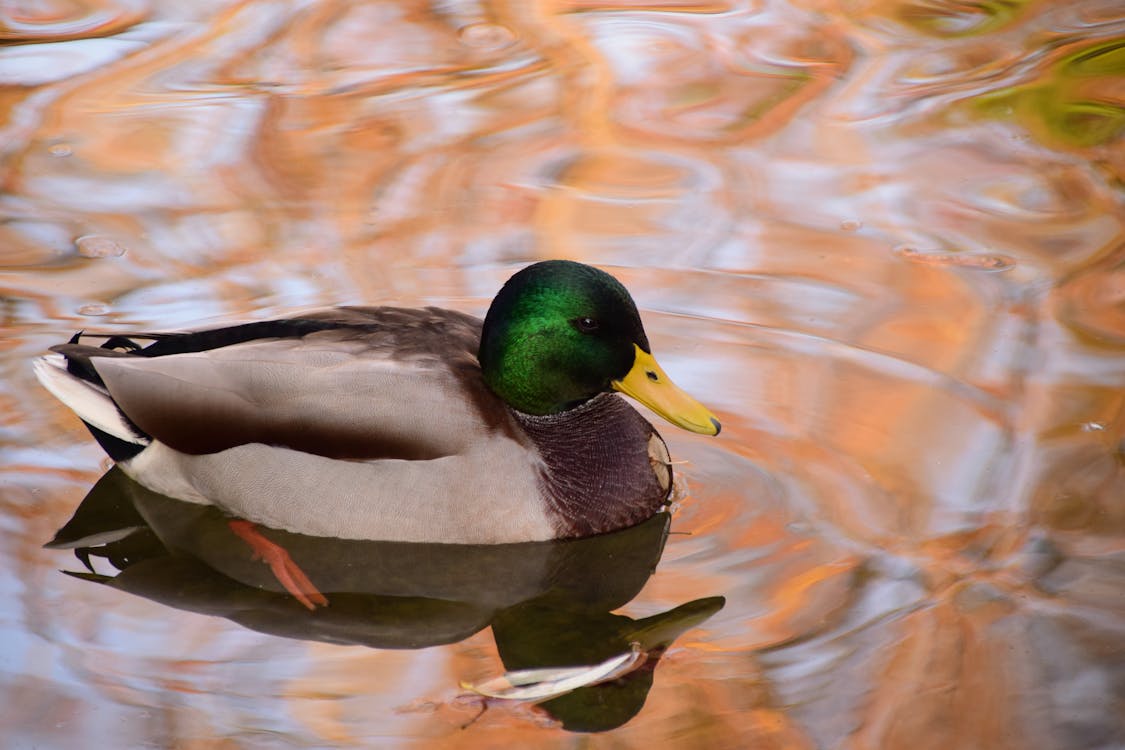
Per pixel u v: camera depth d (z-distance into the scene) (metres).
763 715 8.07
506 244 13.51
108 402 10.73
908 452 10.63
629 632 9.07
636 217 13.99
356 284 12.80
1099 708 7.98
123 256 13.30
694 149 15.31
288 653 8.90
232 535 10.27
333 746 7.88
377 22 18.50
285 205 14.18
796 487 10.38
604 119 15.95
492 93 16.56
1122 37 17.95
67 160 14.94
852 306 12.55
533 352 10.18
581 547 10.20
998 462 10.43
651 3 19.12
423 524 9.94
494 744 7.90
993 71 17.12
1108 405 11.01
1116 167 14.88
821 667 8.47
